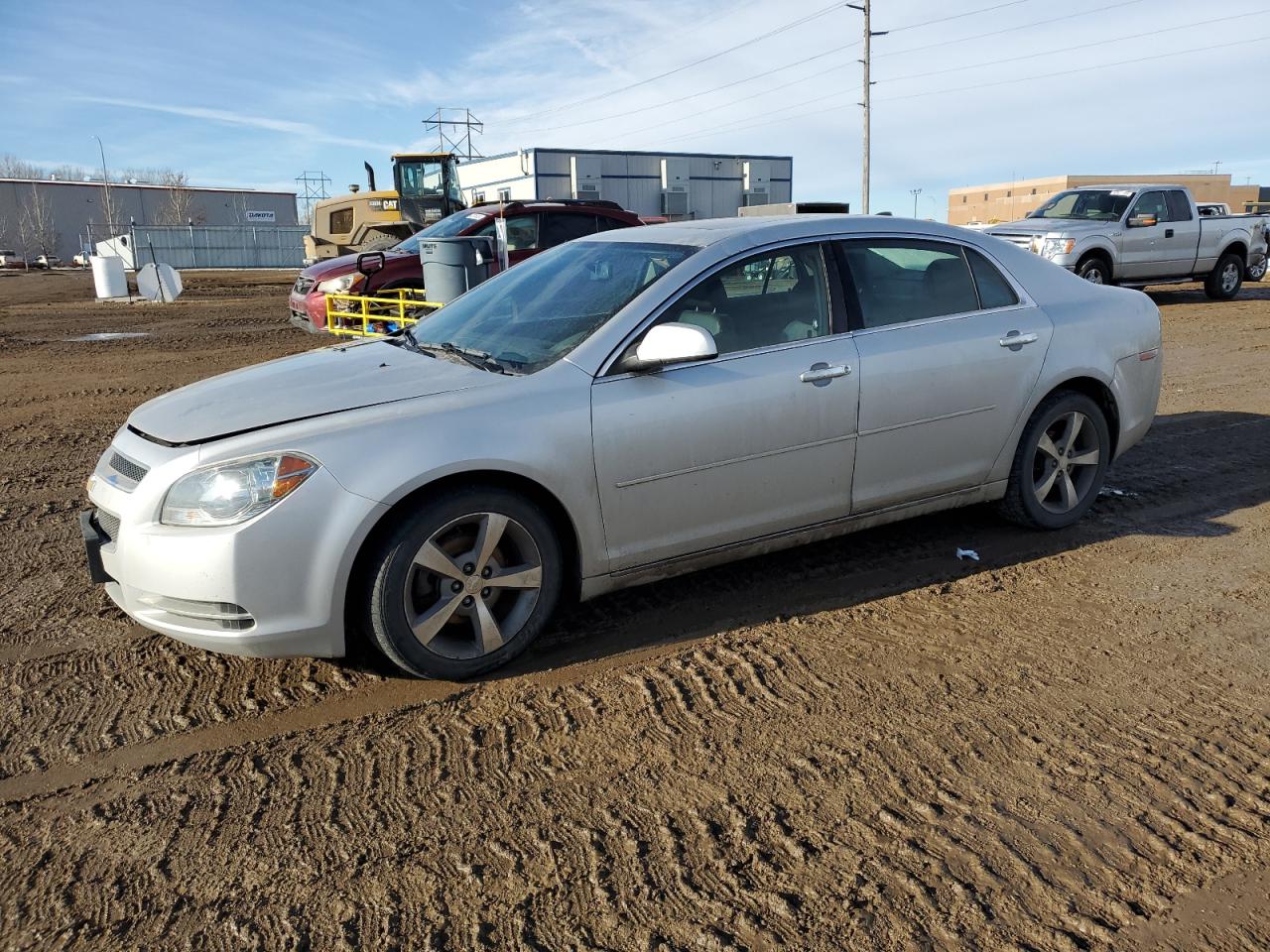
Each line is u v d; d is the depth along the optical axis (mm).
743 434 3805
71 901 2402
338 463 3162
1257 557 4598
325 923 2316
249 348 13477
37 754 3068
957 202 102125
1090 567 4484
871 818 2678
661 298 3752
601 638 3795
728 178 44156
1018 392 4508
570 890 2416
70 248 82875
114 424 8203
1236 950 2207
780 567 4496
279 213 90625
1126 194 15672
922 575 4395
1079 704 3270
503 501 3385
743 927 2283
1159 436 7008
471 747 3057
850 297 4152
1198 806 2723
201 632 3178
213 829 2672
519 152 41125
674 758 2979
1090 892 2391
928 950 2213
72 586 4449
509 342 3896
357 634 3801
